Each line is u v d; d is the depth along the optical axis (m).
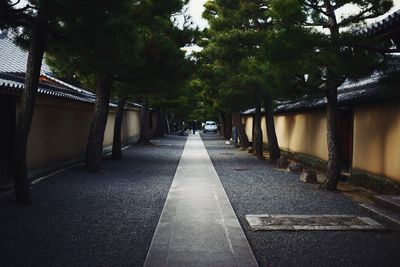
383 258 4.57
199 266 4.22
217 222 6.04
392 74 5.93
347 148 12.04
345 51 6.50
